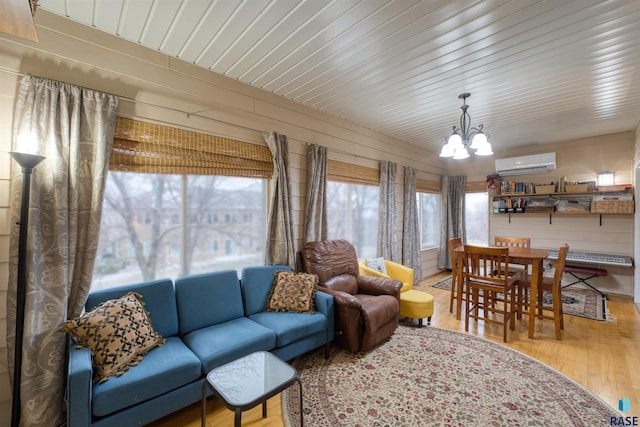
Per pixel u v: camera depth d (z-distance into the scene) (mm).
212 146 2600
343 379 2303
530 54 2285
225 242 2934
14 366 1599
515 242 4207
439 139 4914
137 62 2205
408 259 4926
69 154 1855
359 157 4129
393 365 2510
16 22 1163
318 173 3418
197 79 2527
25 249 1562
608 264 4359
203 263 2795
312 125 3482
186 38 2125
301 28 1992
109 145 1997
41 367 1670
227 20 1913
